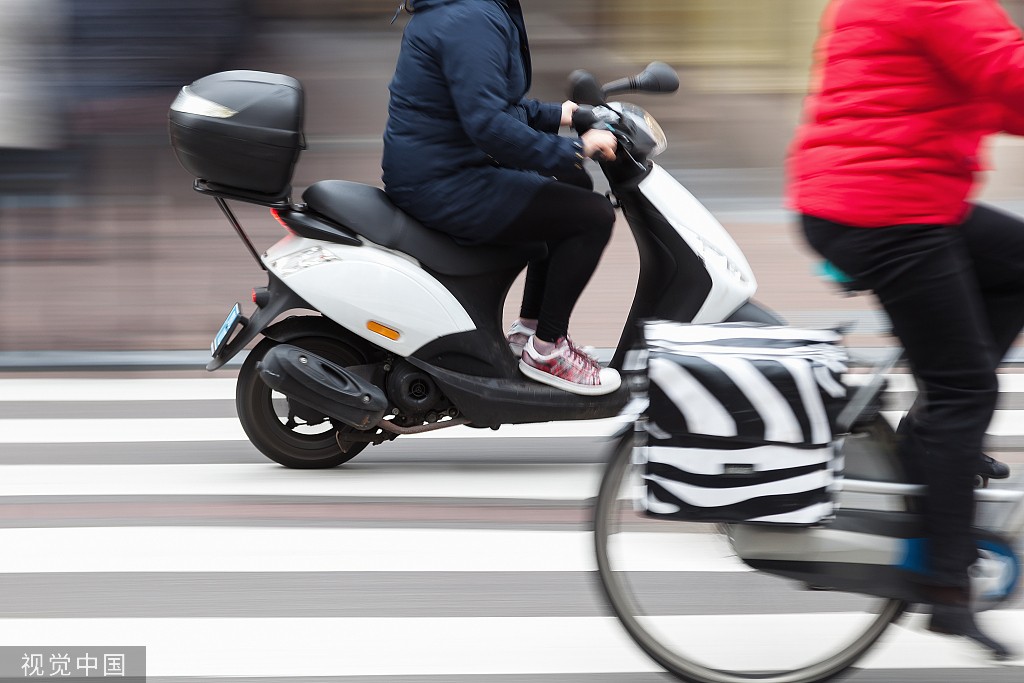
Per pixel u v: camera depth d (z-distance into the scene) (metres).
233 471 6.44
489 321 6.04
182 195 11.05
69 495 6.07
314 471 6.45
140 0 10.14
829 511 3.79
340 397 5.90
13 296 9.54
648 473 3.80
